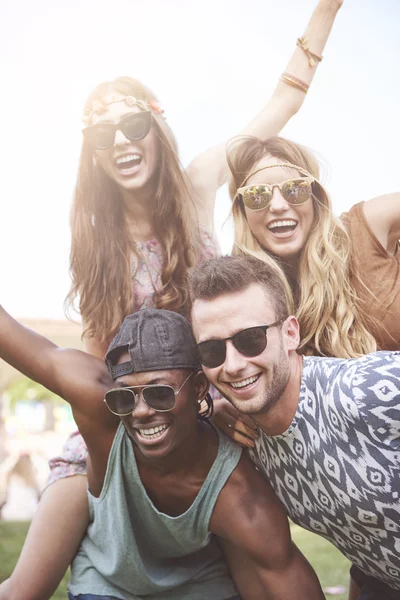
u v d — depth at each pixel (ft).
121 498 4.46
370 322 5.20
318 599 4.42
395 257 5.37
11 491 16.67
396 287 5.19
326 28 6.49
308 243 5.28
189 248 5.98
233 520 4.37
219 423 4.57
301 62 6.50
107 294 5.86
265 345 4.00
